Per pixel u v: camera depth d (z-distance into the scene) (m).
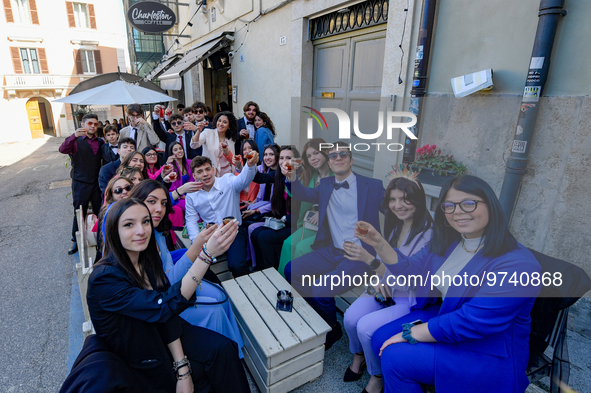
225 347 1.69
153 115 5.28
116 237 1.49
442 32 1.82
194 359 1.67
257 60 5.80
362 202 1.20
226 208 2.82
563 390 1.45
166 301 1.47
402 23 2.81
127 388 1.31
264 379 1.84
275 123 5.34
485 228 1.13
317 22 4.32
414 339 1.49
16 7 19.36
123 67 22.69
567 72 1.56
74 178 4.09
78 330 2.67
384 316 1.68
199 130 4.11
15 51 19.67
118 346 1.48
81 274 2.26
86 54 21.59
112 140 4.34
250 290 2.24
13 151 15.86
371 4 3.41
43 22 19.95
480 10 1.66
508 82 1.61
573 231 1.09
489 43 1.66
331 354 2.24
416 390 1.51
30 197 6.88
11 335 2.62
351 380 2.00
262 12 5.38
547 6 1.47
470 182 1.07
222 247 1.50
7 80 19.67
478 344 1.39
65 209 5.91
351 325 1.84
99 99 4.47
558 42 1.55
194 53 7.75
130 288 1.47
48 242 4.43
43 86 20.70
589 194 1.05
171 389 1.59
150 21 8.60
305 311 2.04
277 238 2.64
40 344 2.52
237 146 4.27
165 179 3.12
